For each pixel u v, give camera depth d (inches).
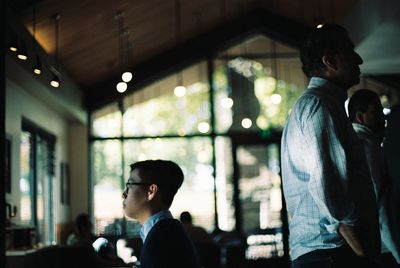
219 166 538.0
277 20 542.9
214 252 360.5
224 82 545.3
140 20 446.0
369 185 90.4
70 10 374.9
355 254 87.2
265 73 545.0
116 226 532.4
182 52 543.5
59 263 248.2
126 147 541.6
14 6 342.3
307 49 95.0
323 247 88.0
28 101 408.8
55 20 381.7
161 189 99.7
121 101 543.8
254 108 542.6
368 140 117.0
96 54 470.6
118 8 406.6
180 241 95.7
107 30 434.0
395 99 517.0
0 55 184.9
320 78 93.4
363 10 397.7
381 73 494.0
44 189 460.8
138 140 542.0
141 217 100.0
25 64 340.8
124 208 101.2
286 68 544.4
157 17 460.1
